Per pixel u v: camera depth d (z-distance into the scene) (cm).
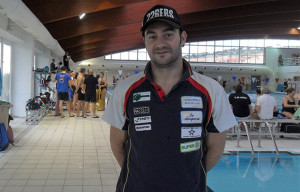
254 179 454
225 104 153
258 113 760
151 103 143
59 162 476
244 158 571
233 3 1398
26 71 1023
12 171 421
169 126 141
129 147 154
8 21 858
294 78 3538
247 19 1973
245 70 3903
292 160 562
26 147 576
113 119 161
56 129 786
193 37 2533
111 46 2555
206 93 147
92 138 683
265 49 3981
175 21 140
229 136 766
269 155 596
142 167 144
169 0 1404
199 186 151
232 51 3947
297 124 745
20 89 1020
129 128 152
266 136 789
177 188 142
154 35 144
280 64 3969
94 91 1019
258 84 4056
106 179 397
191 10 1416
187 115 142
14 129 767
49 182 379
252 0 1381
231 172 487
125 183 154
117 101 157
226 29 2275
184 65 157
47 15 971
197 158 147
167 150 141
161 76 149
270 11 1650
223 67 3853
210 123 152
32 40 1027
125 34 1816
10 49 1010
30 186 363
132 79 155
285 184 435
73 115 1056
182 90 145
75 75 1197
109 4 1048
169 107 142
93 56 2864
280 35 2655
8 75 1013
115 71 3725
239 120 639
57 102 1053
